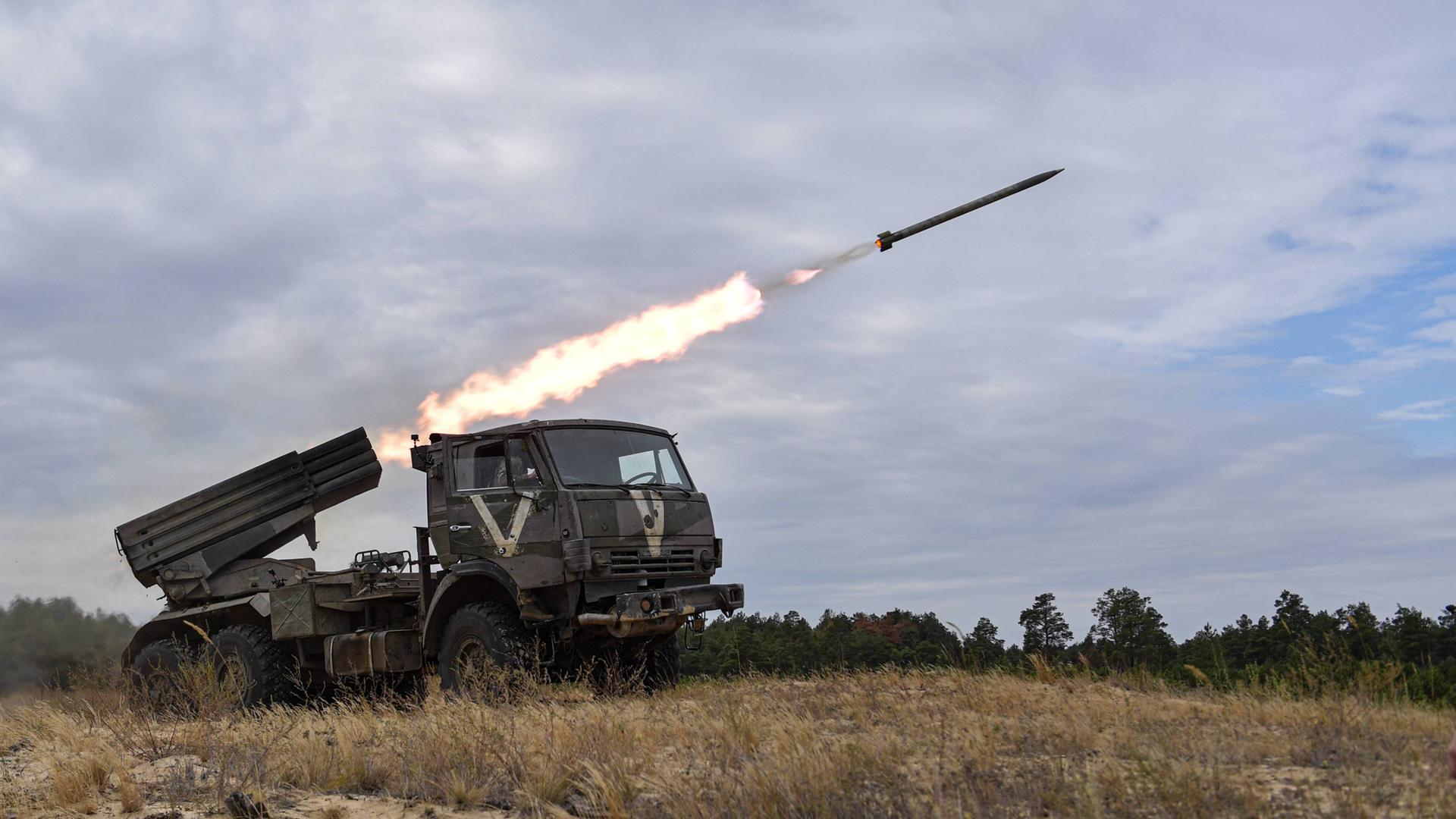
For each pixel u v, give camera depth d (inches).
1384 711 317.4
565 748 291.7
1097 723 331.6
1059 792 217.9
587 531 463.8
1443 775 225.6
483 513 491.2
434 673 521.3
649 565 483.8
